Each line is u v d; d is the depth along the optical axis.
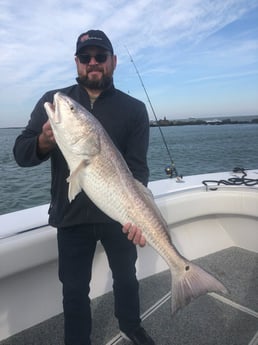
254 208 3.45
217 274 3.34
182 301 1.85
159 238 1.89
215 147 22.77
